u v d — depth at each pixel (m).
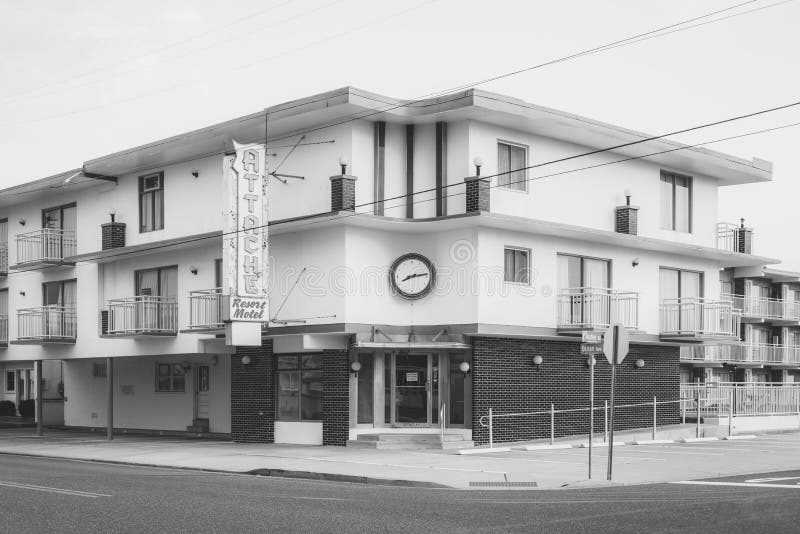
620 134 28.66
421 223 26.08
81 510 13.59
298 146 27.50
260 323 26.25
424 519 12.55
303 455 23.81
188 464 22.53
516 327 26.81
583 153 29.42
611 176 30.31
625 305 29.80
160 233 31.80
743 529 11.47
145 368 35.66
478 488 17.33
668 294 32.34
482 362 26.58
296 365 28.09
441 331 26.44
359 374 26.75
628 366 31.12
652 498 15.05
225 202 25.98
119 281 33.34
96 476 19.20
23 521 12.56
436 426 26.80
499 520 12.43
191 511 13.45
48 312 34.94
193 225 30.69
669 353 32.75
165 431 34.53
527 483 17.92
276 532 11.53
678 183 32.84
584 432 29.25
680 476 18.97
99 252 32.47
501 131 27.19
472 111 25.56
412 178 26.89
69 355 34.72
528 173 27.84
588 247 29.28
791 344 55.94
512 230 27.08
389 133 26.94
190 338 30.31
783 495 15.14
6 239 38.84
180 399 34.09
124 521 12.52
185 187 31.12
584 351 19.12
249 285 26.02
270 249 28.09
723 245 35.91
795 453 24.02
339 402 26.48
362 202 26.27
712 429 31.11
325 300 26.42
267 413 28.25
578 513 13.08
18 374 42.69
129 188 33.12
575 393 29.09
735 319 34.19
